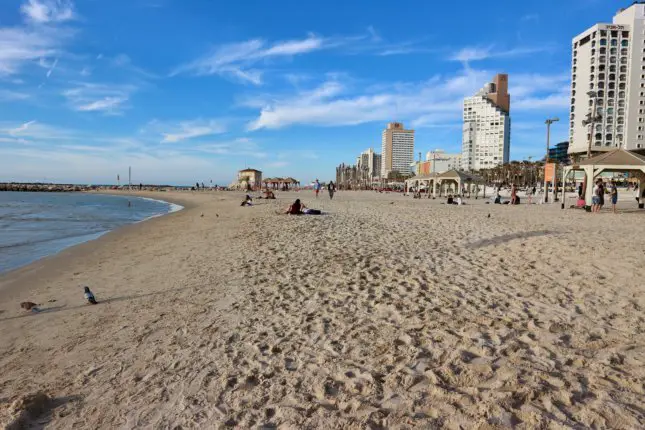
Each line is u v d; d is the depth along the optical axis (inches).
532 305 190.1
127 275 309.4
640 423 96.1
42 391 130.5
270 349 153.9
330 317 185.3
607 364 128.2
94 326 193.5
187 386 129.2
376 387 120.6
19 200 2384.4
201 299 227.8
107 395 126.7
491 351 141.1
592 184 768.9
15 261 406.9
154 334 177.6
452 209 860.0
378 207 944.9
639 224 508.1
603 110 3435.0
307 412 109.7
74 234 652.7
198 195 2817.4
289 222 597.9
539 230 438.6
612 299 193.2
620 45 3348.9
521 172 3818.9
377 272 264.2
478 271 259.3
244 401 118.0
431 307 192.2
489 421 99.5
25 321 207.5
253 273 282.2
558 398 108.7
